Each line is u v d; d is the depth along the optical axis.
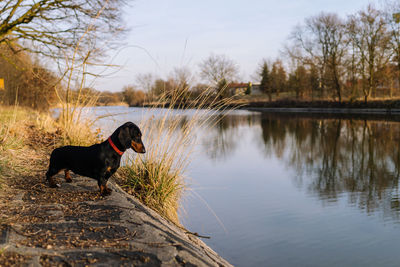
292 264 4.36
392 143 15.26
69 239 2.54
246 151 13.87
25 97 17.33
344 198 7.51
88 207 3.29
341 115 33.66
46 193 3.64
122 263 2.25
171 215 4.59
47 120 9.60
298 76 51.06
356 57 36.69
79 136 6.58
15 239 2.44
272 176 9.55
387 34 33.03
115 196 3.70
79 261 2.21
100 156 3.50
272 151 13.99
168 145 4.98
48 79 10.46
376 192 7.99
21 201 3.31
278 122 28.11
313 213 6.48
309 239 5.20
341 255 4.76
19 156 5.11
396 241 5.21
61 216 3.00
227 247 4.77
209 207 6.48
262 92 68.25
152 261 2.33
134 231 2.82
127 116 6.47
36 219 2.88
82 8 8.09
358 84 39.94
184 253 2.56
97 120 7.12
